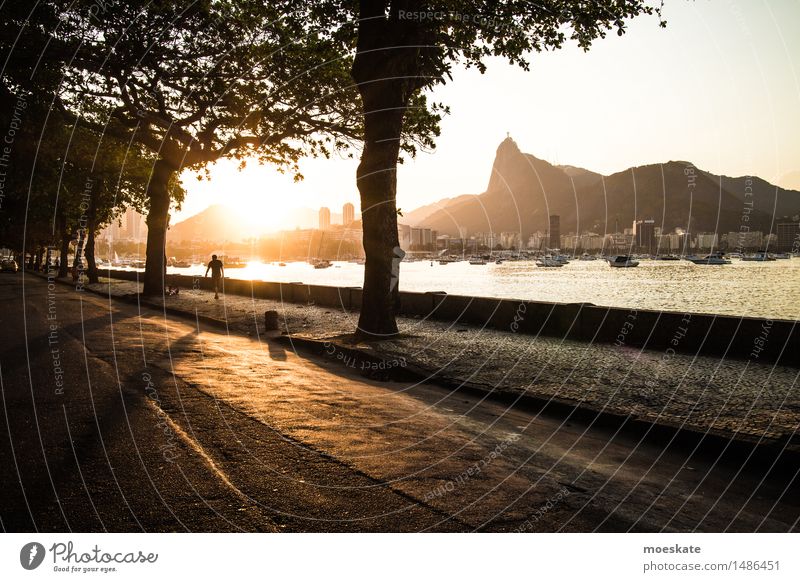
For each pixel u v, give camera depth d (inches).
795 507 179.8
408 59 530.9
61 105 858.8
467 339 552.7
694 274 4559.5
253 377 366.9
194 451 207.3
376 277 553.0
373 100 538.0
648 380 359.6
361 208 558.3
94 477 180.2
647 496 183.9
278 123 910.4
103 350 449.7
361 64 538.3
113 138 1120.2
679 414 272.8
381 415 277.4
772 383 344.8
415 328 650.2
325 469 193.8
